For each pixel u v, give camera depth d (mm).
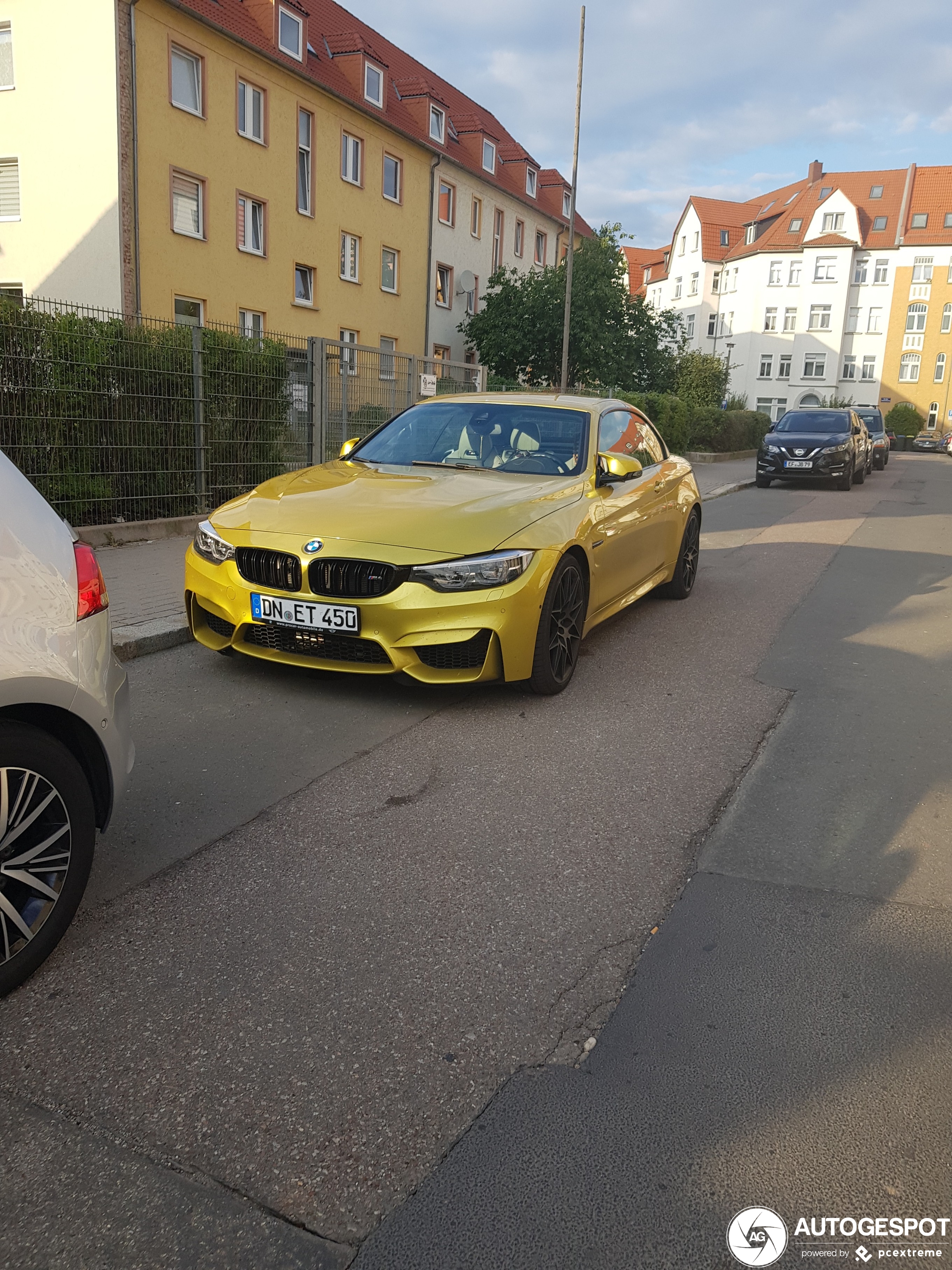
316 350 11836
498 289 36469
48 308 8312
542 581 4555
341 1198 1771
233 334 10477
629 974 2496
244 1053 2164
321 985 2424
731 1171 1847
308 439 11969
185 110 21016
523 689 4848
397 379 13883
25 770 2314
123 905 2793
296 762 3916
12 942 2357
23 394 7945
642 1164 1858
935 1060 2176
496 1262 1645
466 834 3303
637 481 6234
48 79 19859
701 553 10258
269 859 3084
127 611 6117
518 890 2926
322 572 4430
